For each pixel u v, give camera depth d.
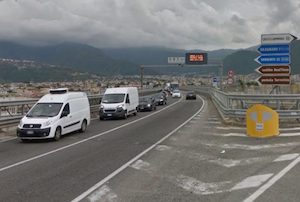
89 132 20.16
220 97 31.53
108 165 10.92
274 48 22.22
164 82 136.38
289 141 14.81
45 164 11.38
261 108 16.42
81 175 9.70
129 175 9.56
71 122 18.88
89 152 13.45
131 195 7.71
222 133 17.88
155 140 16.12
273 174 9.38
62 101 18.53
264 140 15.30
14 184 8.89
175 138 16.59
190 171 9.94
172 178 9.17
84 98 20.95
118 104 28.56
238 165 10.62
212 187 8.29
